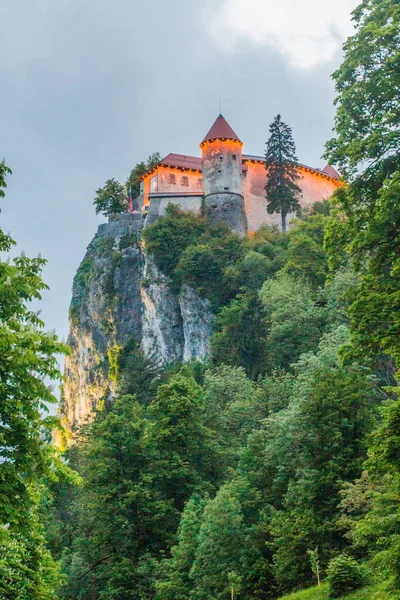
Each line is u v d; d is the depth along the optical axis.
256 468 44.69
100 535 45.44
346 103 27.58
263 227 122.38
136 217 137.38
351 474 35.41
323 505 35.69
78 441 83.81
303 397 43.28
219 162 124.94
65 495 61.56
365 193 27.25
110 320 129.50
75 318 138.62
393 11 27.78
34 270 21.14
